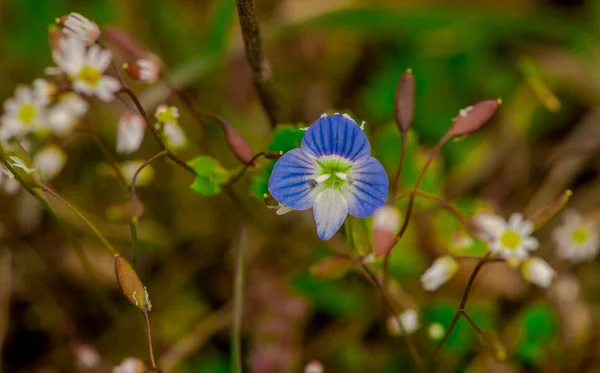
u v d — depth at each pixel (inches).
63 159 6.5
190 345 7.0
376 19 7.4
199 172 6.1
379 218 6.0
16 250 7.2
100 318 7.2
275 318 7.0
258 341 6.9
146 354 7.0
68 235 6.4
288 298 7.0
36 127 6.5
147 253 7.3
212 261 7.3
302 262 7.1
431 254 6.9
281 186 5.7
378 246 6.0
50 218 7.2
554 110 7.5
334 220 5.8
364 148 5.8
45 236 7.2
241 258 6.4
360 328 7.1
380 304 7.0
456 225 6.6
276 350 6.9
